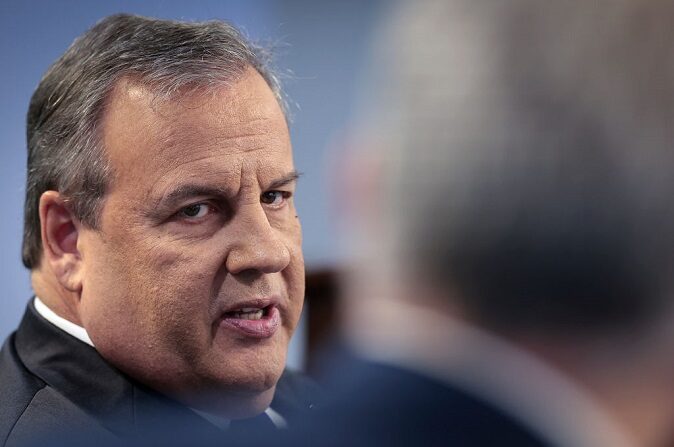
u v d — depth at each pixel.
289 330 4.98
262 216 4.68
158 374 4.73
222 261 4.61
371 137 1.36
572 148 1.25
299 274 4.96
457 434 1.49
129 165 4.57
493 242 1.29
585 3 1.26
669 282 1.27
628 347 1.37
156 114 4.54
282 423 5.36
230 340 4.70
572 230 1.26
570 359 1.40
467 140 1.28
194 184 4.52
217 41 4.80
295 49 5.12
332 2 4.91
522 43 1.27
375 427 1.54
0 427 4.49
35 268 5.14
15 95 7.39
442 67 1.30
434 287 1.35
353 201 1.39
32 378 4.77
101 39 4.86
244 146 4.63
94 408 4.64
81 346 4.85
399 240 1.33
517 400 1.48
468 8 1.31
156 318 4.64
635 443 1.47
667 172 1.24
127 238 4.62
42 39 7.46
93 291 4.75
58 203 4.83
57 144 4.81
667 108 1.24
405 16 1.36
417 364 1.52
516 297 1.32
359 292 1.42
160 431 4.61
